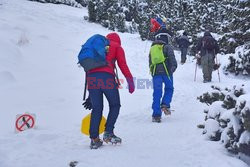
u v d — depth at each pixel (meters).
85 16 22.80
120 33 22.02
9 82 8.93
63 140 5.34
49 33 15.29
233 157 4.43
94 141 4.89
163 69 6.84
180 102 8.40
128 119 6.89
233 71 13.75
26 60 11.01
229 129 4.61
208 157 4.40
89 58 4.88
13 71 9.78
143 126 6.29
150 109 7.79
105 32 19.36
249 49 13.48
